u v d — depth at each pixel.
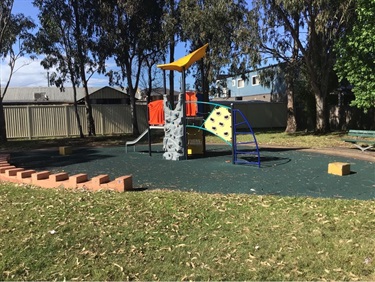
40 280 3.49
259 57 18.92
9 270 3.67
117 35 21.95
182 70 11.91
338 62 14.07
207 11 18.88
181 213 5.26
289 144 16.30
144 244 4.24
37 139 22.84
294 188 7.31
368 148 12.97
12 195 6.48
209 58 19.94
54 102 38.00
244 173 9.16
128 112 27.12
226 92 40.81
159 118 13.25
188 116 12.73
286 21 18.48
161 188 7.44
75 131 25.33
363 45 12.71
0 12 20.47
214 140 19.44
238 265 3.72
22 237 4.43
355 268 3.60
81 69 23.48
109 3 21.44
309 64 19.50
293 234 4.44
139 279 3.50
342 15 16.19
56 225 4.79
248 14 18.58
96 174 9.53
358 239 4.25
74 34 22.17
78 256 3.96
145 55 24.67
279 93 34.16
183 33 21.14
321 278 3.44
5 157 12.16
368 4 12.56
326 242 4.18
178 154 11.97
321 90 20.38
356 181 7.96
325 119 20.62
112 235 4.47
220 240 4.33
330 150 13.62
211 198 6.17
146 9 21.39
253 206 5.62
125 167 10.60
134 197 6.21
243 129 28.64
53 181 7.41
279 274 3.53
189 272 3.61
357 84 13.31
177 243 4.27
